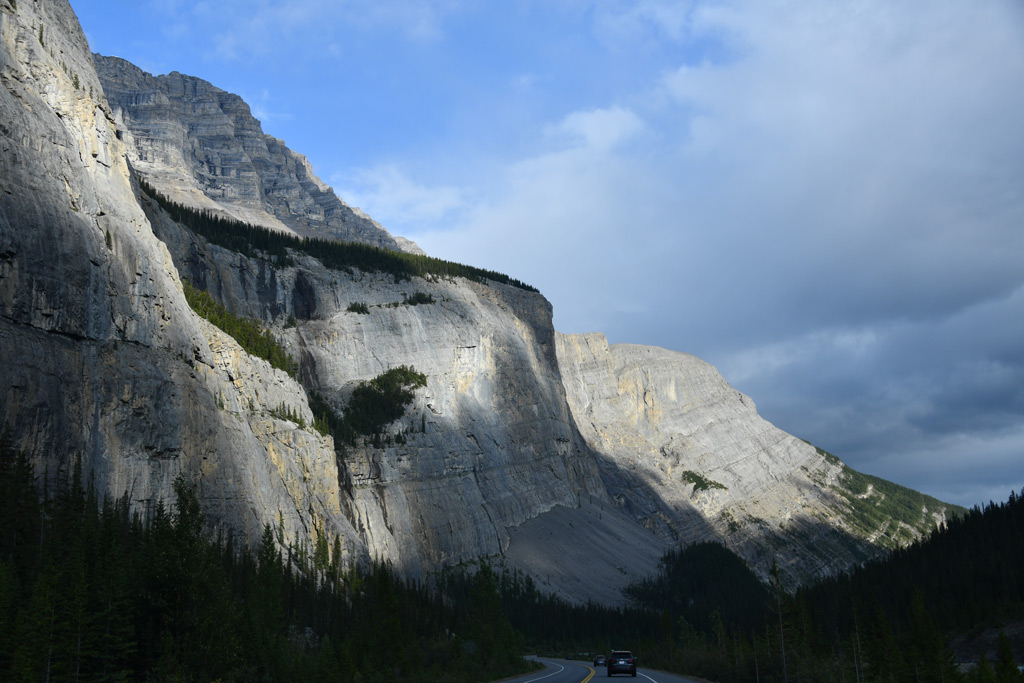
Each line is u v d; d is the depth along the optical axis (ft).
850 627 496.64
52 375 317.42
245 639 236.02
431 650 362.74
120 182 418.92
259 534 410.72
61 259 334.65
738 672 272.10
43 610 174.81
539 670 333.83
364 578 483.10
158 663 190.49
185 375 405.18
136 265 392.27
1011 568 505.25
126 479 346.33
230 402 449.89
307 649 307.17
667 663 380.37
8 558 228.84
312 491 521.24
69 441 319.47
